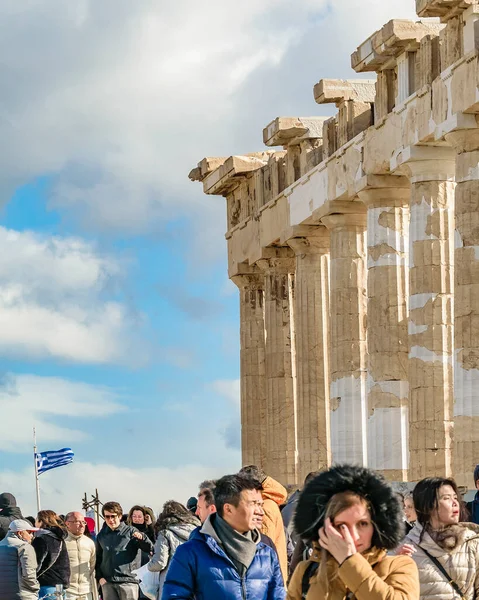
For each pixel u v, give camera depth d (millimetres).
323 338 46344
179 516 22250
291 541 22250
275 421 49812
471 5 33219
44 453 48656
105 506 27984
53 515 25969
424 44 35844
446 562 13648
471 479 32906
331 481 10250
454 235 34625
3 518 25359
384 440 38719
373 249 39438
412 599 9992
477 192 33688
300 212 45281
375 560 10234
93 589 28188
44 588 25516
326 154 42812
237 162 50125
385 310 39125
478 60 32656
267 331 49969
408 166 36594
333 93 41344
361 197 39844
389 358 39031
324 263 46531
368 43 37812
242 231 51531
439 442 35938
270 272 49750
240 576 13219
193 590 13188
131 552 27938
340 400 42500
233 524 13320
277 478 49750
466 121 33469
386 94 38438
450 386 36156
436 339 36156
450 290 36406
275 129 45594
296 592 10484
